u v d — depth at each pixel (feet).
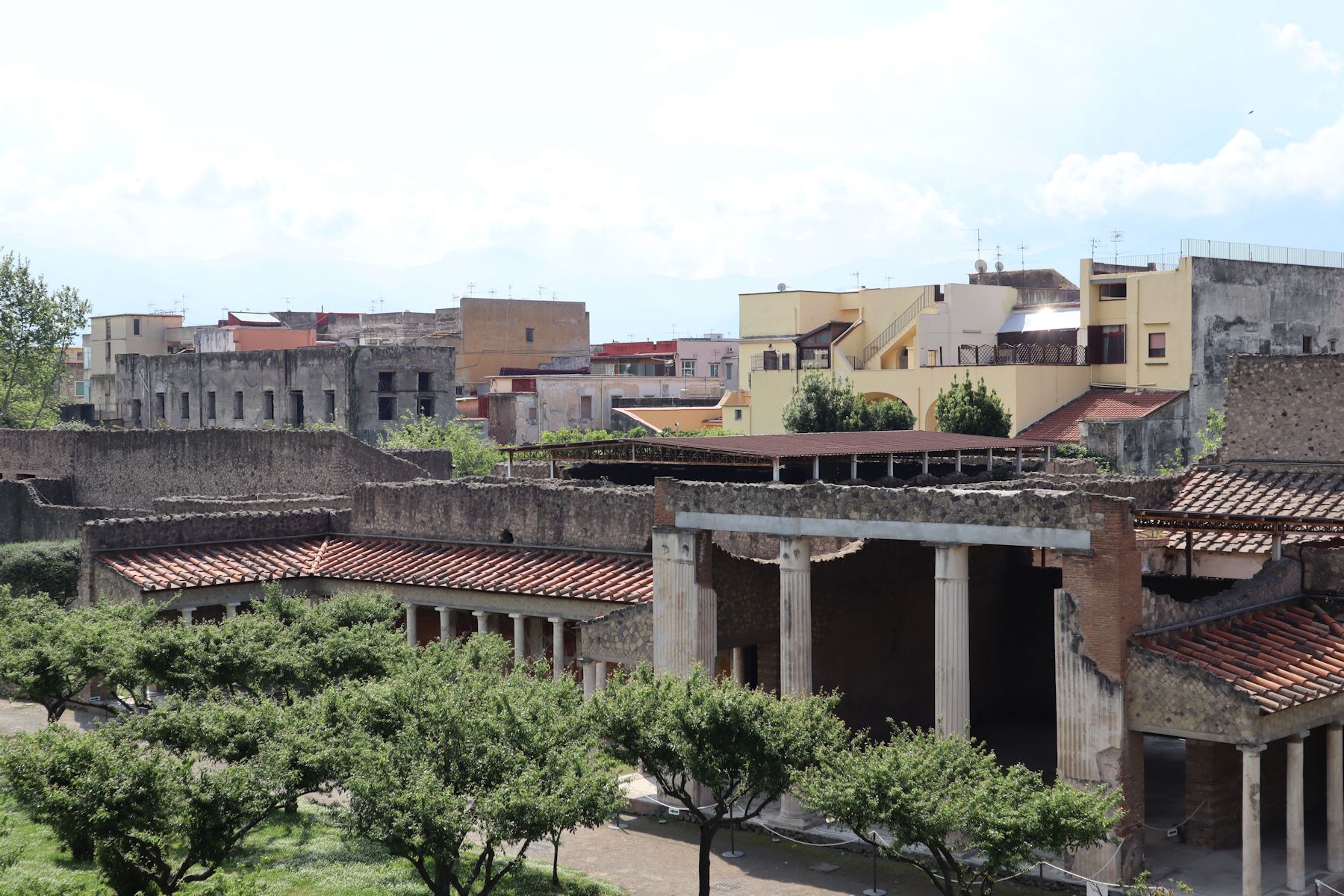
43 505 186.70
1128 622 81.61
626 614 105.81
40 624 109.60
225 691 95.86
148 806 71.82
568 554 121.90
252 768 74.08
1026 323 294.87
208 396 307.78
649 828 97.71
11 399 321.11
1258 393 115.44
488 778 71.10
